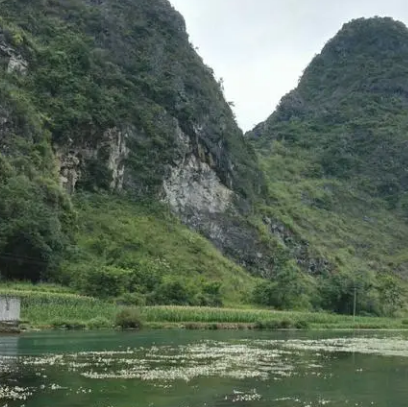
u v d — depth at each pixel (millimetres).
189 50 172375
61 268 90062
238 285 121562
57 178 115188
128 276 91000
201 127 153125
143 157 138000
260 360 40625
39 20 145125
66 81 131375
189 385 28438
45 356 38531
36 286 82812
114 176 130500
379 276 174125
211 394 26281
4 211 88375
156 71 156625
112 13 162250
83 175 125375
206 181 148750
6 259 85625
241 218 150500
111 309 74938
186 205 141500
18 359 36688
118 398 24578
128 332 65312
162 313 79625
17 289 78000
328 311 132000
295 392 27766
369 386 30656
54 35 143375
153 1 172625
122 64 153250
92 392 25781
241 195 160375
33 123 114125
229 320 86562
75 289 85062
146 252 114188
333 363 41031
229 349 47719
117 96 139750
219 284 107438
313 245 167375
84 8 157500
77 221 109312
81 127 125688
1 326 56719
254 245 146750
